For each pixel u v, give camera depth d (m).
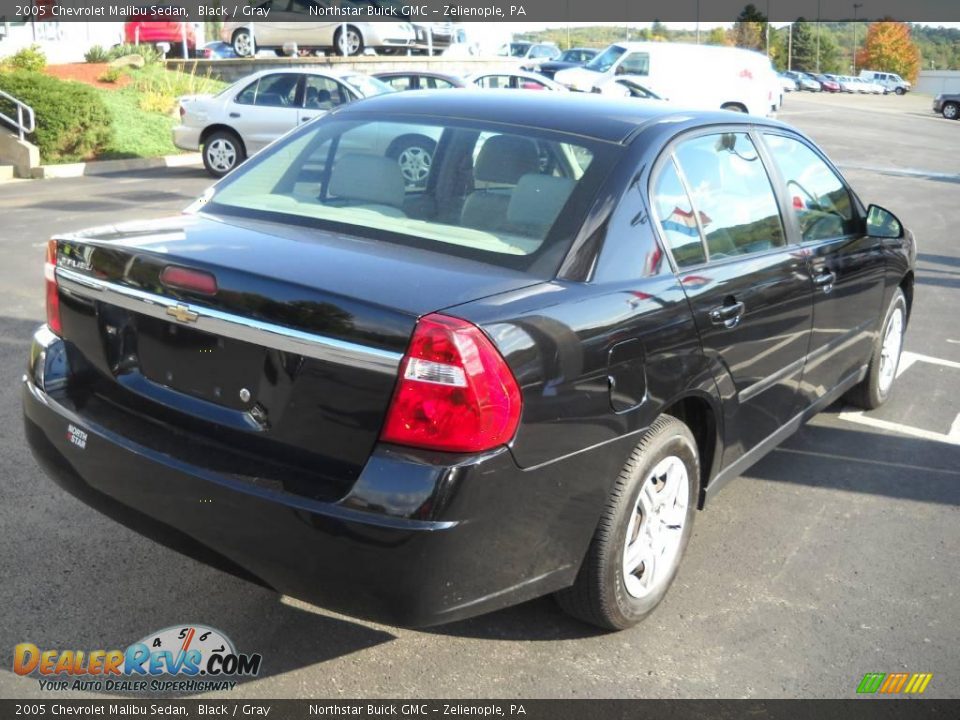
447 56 27.80
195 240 3.23
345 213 3.50
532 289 3.01
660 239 3.49
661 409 3.35
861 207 5.24
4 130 15.75
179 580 3.70
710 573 4.02
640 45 26.33
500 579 2.91
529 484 2.87
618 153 3.53
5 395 5.48
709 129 4.00
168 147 18.58
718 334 3.62
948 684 3.35
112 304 3.18
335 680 3.19
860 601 3.87
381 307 2.73
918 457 5.38
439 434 2.68
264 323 2.84
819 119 36.66
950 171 21.30
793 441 5.52
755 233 4.14
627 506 3.25
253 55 26.12
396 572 2.69
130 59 23.84
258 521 2.79
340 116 4.04
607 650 3.43
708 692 3.23
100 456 3.10
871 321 5.38
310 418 2.81
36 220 11.20
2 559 3.76
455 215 3.41
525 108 3.85
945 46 174.88
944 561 4.23
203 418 2.99
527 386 2.81
